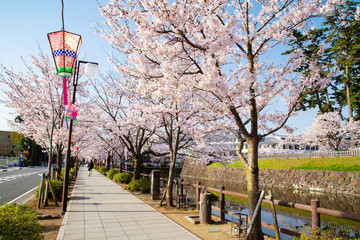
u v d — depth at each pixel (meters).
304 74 5.20
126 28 4.99
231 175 31.56
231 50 6.46
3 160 46.72
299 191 21.09
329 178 20.30
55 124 11.02
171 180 8.83
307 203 15.12
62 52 6.02
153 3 4.04
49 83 9.55
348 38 19.69
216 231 5.67
